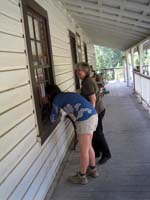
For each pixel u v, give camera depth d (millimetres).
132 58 12805
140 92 8852
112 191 2936
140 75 8625
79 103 2980
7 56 2201
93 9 6027
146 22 6410
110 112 7348
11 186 2043
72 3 5555
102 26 8539
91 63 14180
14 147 2172
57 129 3895
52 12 4512
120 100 9539
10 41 2309
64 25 5836
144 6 4672
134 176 3244
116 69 21344
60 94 3021
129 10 5465
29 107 2676
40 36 3674
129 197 2785
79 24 8656
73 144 4820
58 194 2971
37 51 3432
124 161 3729
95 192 2945
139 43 9516
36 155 2766
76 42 7930
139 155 3920
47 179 3086
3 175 1912
